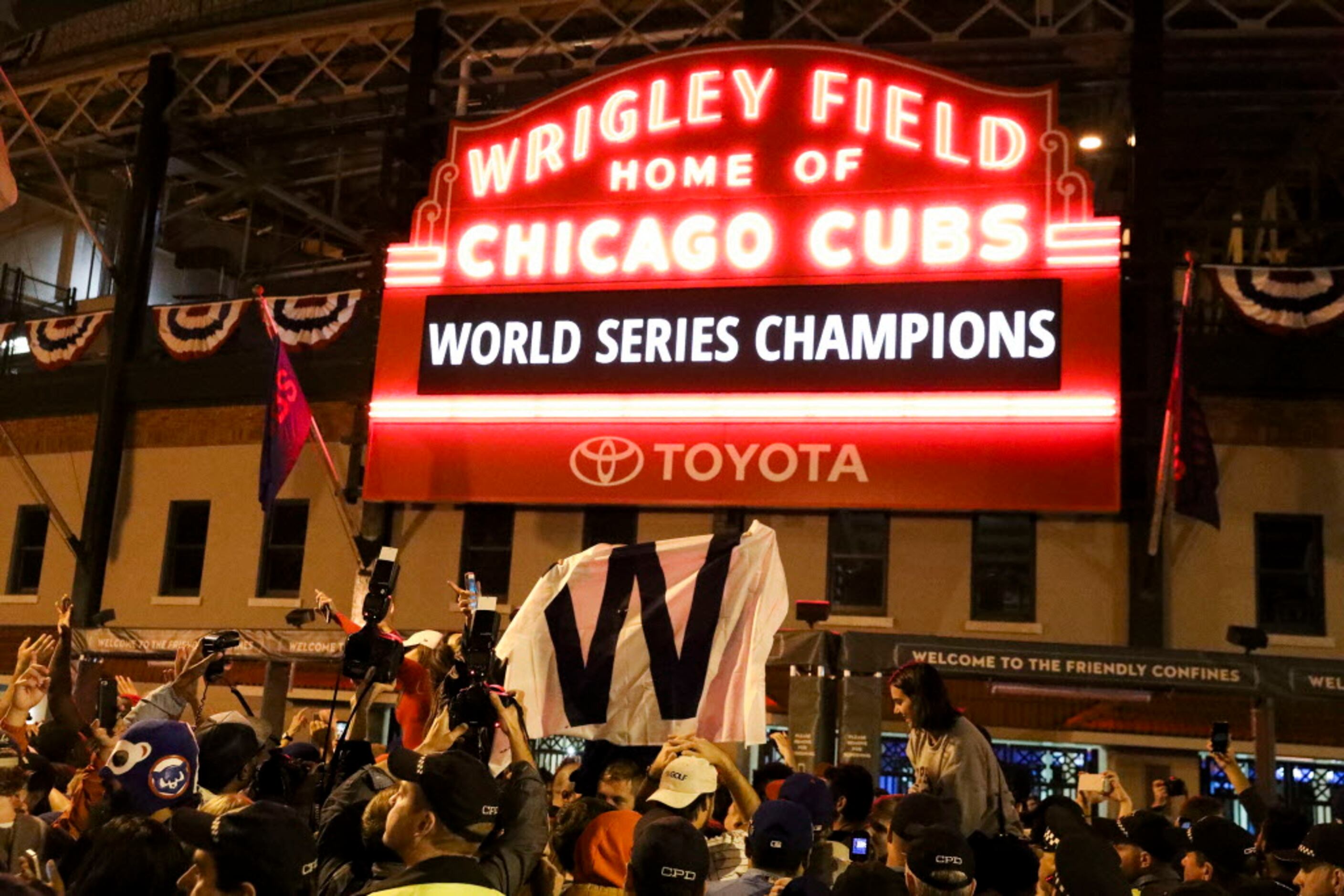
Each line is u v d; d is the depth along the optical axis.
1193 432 19.80
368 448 23.72
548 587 8.29
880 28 27.22
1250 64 23.92
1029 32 25.80
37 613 27.48
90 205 35.03
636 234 23.22
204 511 26.84
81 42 30.06
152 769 5.39
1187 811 9.60
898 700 7.91
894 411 21.45
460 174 24.41
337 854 5.36
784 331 22.17
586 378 22.97
